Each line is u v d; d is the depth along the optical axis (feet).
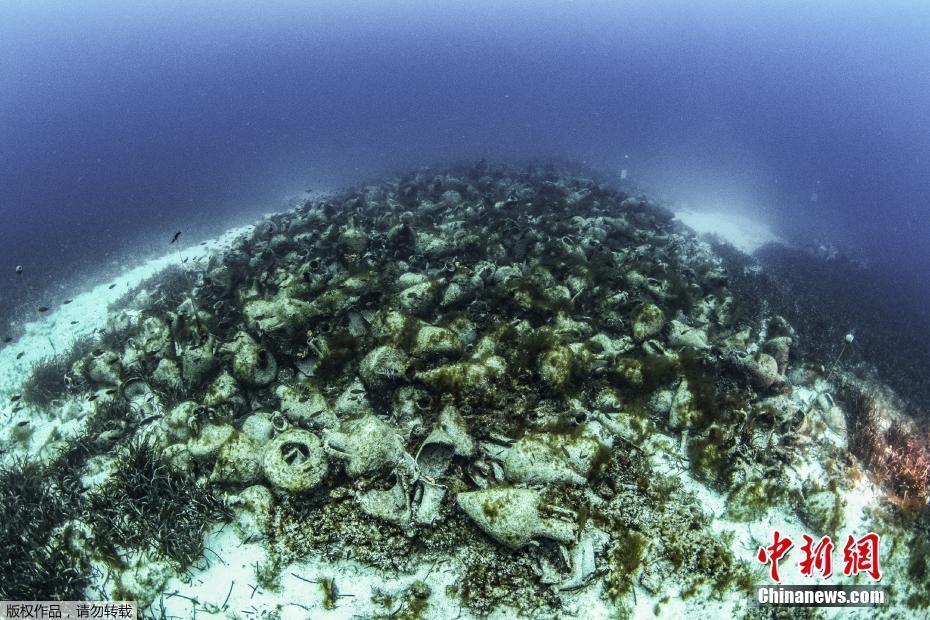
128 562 8.18
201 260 23.70
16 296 25.18
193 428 9.93
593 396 11.42
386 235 18.16
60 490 9.65
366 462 8.67
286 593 7.79
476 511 8.04
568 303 13.99
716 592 8.14
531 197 28.12
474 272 14.98
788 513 9.36
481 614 7.61
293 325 12.40
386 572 7.93
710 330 14.46
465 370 10.57
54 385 13.83
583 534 8.18
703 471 9.73
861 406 12.82
